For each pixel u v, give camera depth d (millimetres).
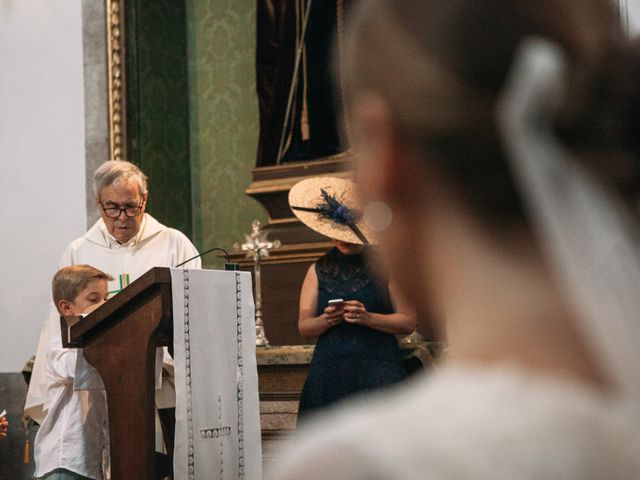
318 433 644
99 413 4605
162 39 9312
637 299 617
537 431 599
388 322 5461
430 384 660
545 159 613
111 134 8695
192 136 9625
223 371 4453
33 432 8688
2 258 9094
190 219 9508
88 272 4793
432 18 633
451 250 651
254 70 9461
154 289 4094
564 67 615
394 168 656
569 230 615
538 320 628
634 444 599
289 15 8578
